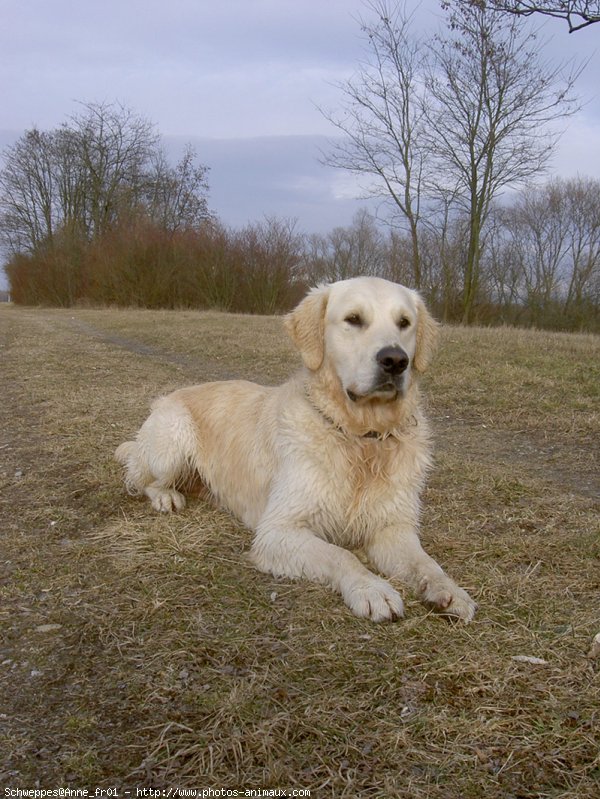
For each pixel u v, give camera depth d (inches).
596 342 130.5
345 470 39.7
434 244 305.0
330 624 32.1
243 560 39.4
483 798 22.8
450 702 26.7
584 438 68.0
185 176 526.3
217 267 349.7
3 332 213.9
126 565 38.2
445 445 67.3
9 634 32.0
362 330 40.2
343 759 24.2
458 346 123.7
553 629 31.4
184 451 49.1
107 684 28.3
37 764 24.4
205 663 29.3
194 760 24.2
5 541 42.2
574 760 24.0
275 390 47.5
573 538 41.3
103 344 167.8
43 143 548.7
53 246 486.0
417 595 34.5
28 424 73.8
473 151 261.1
